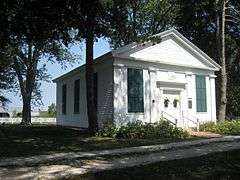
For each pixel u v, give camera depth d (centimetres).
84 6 2306
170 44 2983
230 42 4134
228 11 3944
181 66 3036
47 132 2867
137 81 2806
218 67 3259
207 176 1211
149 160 1491
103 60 2822
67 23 2391
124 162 1457
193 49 3089
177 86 3027
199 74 3167
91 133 2491
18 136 2523
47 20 2308
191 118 3062
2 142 2150
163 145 1962
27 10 2217
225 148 1833
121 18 2491
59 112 4234
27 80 4628
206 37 4266
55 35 2428
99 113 2895
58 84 4306
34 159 1542
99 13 2422
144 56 2839
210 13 4159
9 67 4612
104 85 2845
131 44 2761
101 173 1225
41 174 1234
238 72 4325
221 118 3192
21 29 2264
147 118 2816
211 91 3225
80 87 3494
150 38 2573
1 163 1452
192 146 1931
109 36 2534
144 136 2342
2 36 2267
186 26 4328
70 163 1446
